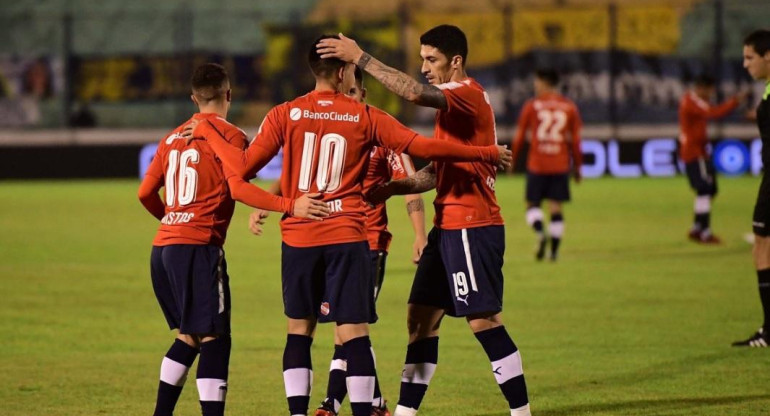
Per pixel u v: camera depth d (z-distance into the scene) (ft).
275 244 172.14
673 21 318.65
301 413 61.67
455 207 64.69
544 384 81.61
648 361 89.40
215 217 64.95
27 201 235.61
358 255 61.46
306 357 62.59
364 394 61.52
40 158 289.53
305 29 309.63
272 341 99.35
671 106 308.19
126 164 292.61
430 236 66.95
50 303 119.44
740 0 351.46
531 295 123.13
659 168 294.05
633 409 73.61
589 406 74.69
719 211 209.05
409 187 65.92
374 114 61.82
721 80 303.27
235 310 115.44
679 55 310.65
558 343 97.25
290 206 60.44
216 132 64.13
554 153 149.69
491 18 309.42
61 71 311.47
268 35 311.68
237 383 82.64
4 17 308.60
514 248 164.45
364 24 306.96
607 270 141.49
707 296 121.19
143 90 316.19
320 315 62.13
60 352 94.43
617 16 317.42
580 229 185.57
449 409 74.54
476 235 64.39
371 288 62.39
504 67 307.37
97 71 315.78
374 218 72.02
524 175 300.40
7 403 76.23
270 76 312.29
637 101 308.60
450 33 65.26
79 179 290.76
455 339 100.07
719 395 77.51
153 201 68.80
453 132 64.80
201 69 66.18
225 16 343.26
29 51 372.58
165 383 65.67
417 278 67.21
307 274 61.57
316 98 61.98
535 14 314.14
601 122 308.81
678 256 153.58
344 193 61.72
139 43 375.25
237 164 61.62
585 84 308.81
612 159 292.61
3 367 88.28
